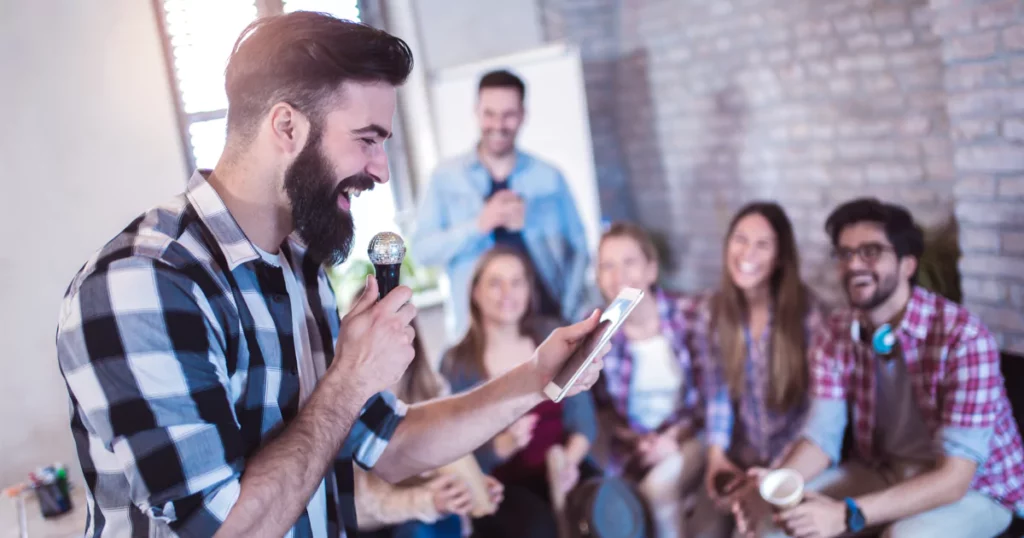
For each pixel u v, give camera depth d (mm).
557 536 2830
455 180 3338
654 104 3820
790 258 2777
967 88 2547
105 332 997
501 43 3742
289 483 1049
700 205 3711
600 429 3018
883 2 2844
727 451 2879
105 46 2635
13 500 2449
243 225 1156
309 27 1118
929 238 2781
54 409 2684
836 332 2641
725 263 2863
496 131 3271
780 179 3355
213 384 1037
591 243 3492
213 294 1083
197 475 999
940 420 2426
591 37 3873
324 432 1083
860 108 2998
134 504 1064
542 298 3332
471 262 3305
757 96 3383
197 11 2709
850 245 2547
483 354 3027
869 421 2570
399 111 3635
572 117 3439
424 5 3609
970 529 2367
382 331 1113
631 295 1343
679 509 2875
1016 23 2379
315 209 1152
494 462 2879
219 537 1011
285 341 1186
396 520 2750
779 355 2758
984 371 2361
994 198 2521
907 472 2488
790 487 2424
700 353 2943
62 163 2629
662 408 2977
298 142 1123
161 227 1085
